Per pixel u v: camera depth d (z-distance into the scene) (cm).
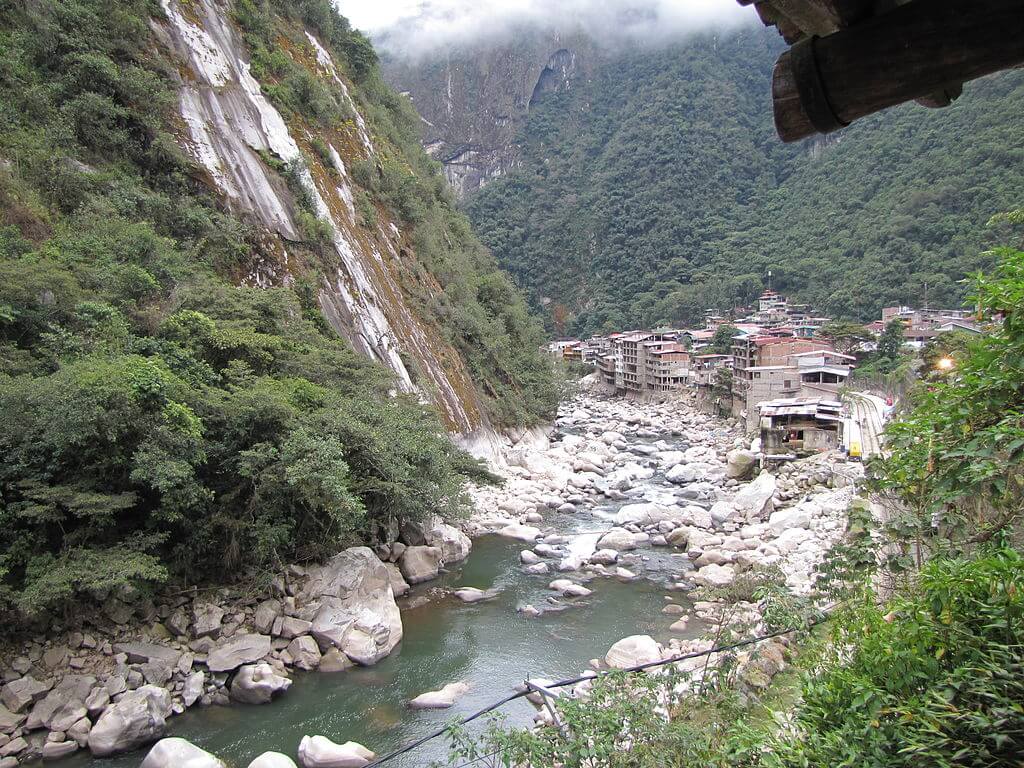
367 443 1778
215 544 1505
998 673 372
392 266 3638
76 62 2356
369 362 2428
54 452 1250
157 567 1294
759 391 4034
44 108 2202
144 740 1099
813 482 2581
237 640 1348
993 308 518
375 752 1080
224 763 1048
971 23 250
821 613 771
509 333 5047
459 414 3366
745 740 517
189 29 2931
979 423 517
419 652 1450
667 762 574
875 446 2606
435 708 1216
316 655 1381
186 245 2320
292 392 1775
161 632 1348
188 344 1722
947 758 368
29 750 1055
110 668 1220
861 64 273
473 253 5444
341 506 1535
